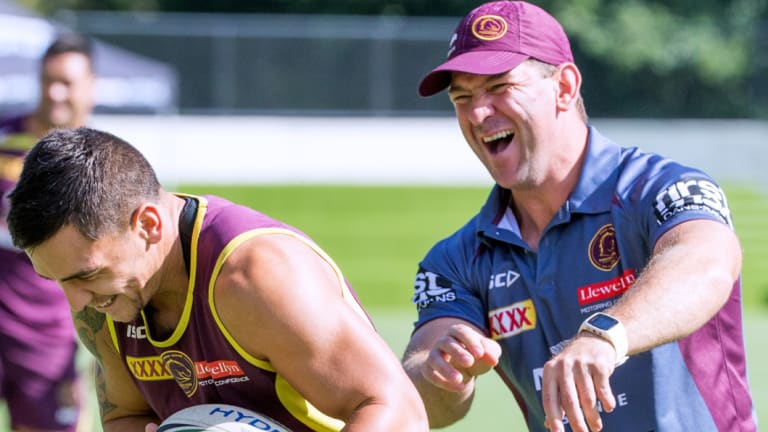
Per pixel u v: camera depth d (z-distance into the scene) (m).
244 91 90.38
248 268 10.16
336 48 91.38
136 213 10.03
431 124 91.06
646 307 10.51
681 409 12.09
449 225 64.44
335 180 85.06
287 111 90.44
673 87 107.25
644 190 12.12
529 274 12.72
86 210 9.68
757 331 37.06
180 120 89.25
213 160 84.56
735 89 107.25
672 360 12.08
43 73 21.23
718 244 11.20
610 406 9.99
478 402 27.22
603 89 107.25
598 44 106.38
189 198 10.77
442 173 86.50
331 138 87.75
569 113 12.60
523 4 12.67
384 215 68.12
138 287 10.34
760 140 93.00
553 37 12.46
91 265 9.88
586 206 12.38
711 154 93.38
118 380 12.20
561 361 10.14
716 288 10.78
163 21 93.50
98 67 56.19
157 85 57.66
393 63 91.81
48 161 9.79
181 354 10.87
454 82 12.52
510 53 12.20
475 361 11.51
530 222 12.96
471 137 12.64
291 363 10.12
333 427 10.88
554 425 10.12
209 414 10.60
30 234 9.71
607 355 10.08
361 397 10.02
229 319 10.25
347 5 115.31
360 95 91.81
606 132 96.50
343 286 10.79
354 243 57.41
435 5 116.19
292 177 85.00
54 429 21.44
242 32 90.19
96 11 113.50
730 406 12.19
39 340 21.16
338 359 10.02
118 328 11.37
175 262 10.49
